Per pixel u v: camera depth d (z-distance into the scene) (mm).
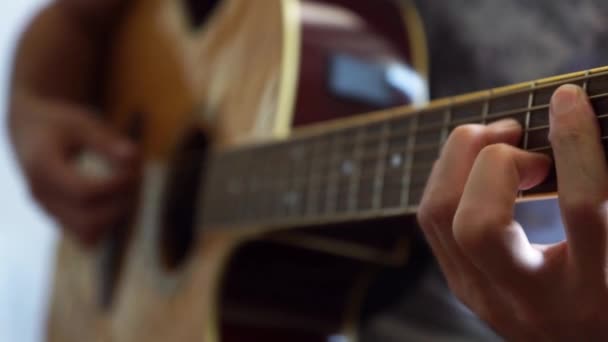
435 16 1046
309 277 1020
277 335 1037
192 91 1170
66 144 1308
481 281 804
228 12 1131
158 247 1156
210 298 1050
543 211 922
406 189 846
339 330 1034
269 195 981
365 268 1007
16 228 2002
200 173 1094
